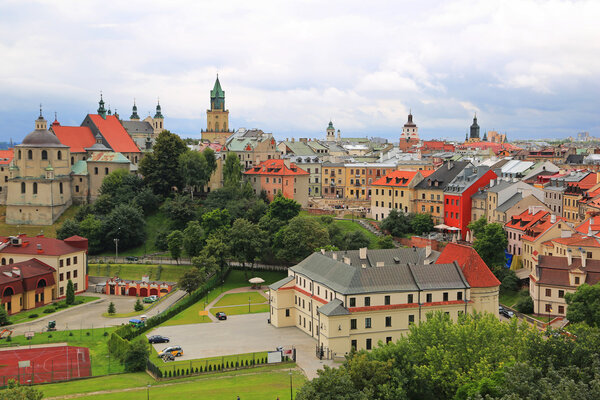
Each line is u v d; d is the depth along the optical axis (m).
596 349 84.81
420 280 124.12
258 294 172.75
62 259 179.88
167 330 139.50
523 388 73.38
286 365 114.69
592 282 136.62
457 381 84.00
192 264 196.00
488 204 196.12
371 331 119.25
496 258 169.25
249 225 191.50
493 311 127.25
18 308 163.62
